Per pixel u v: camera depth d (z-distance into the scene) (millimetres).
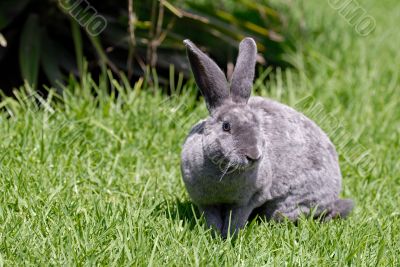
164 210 10578
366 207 11508
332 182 10953
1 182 10875
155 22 16891
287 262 8969
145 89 15375
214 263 8695
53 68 15539
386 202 11750
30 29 15672
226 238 9844
